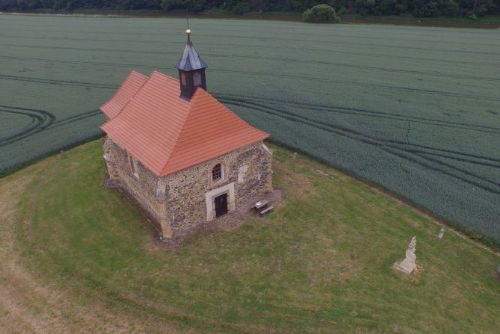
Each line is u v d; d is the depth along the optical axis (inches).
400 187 1273.4
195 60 1013.2
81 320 840.9
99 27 4126.5
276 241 1059.9
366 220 1136.8
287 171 1387.8
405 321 821.2
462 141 1572.3
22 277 954.7
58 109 2021.4
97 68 2736.2
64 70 2706.7
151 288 915.4
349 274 946.1
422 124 1734.7
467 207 1175.0
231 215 1165.1
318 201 1222.9
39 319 845.2
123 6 4913.9
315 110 1915.6
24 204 1235.9
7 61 2965.1
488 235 1059.9
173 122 1051.9
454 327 810.8
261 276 945.5
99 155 1521.9
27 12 5433.1
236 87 2252.7
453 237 1066.7
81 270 971.9
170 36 3577.8
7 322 840.9
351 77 2377.0
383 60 2672.2
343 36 3336.6
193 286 919.0
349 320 824.9
